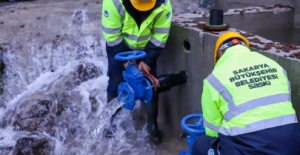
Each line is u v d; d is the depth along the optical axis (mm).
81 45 4430
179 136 3754
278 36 4125
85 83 4246
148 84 2961
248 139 2025
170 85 3414
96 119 3676
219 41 2498
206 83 2205
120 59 2855
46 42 4340
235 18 3973
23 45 4285
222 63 2246
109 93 3447
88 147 3525
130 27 3018
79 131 3857
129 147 3596
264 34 4164
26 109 3807
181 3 5242
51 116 3848
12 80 4125
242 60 2199
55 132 3768
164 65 3762
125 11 2912
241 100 2080
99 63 4398
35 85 4137
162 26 3074
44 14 4902
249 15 4027
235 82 2119
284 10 4199
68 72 4277
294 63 2457
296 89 2490
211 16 3238
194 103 3469
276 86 2113
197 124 2631
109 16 2973
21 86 4133
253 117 2039
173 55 3607
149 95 2982
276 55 2572
